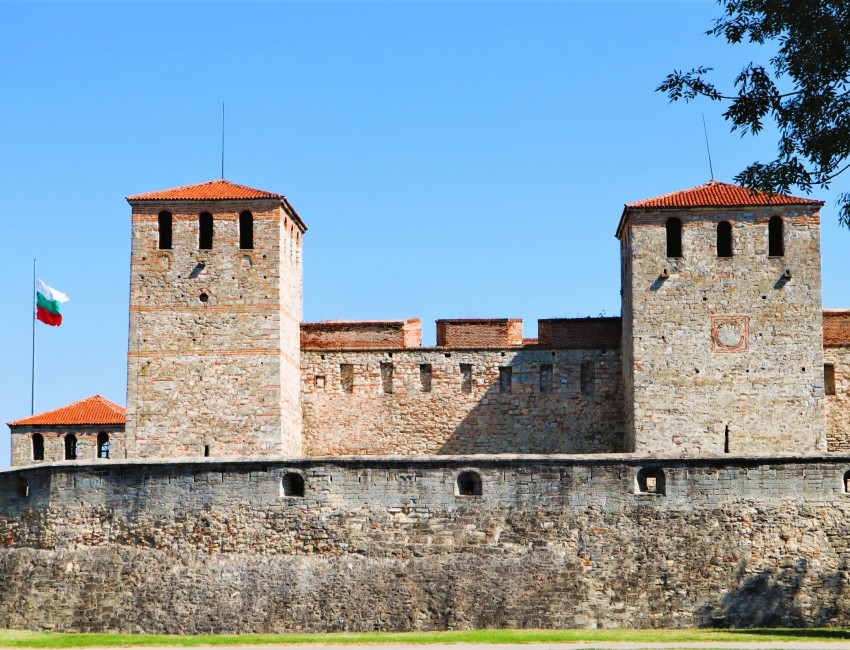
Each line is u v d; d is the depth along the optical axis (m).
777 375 70.50
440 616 63.56
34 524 67.69
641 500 64.56
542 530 64.62
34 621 65.62
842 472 64.06
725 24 55.72
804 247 71.38
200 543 65.94
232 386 72.50
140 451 72.25
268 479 66.19
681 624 63.00
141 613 64.75
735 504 64.19
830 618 62.66
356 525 65.38
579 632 61.16
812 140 55.19
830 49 53.91
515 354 76.94
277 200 73.62
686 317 71.12
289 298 75.38
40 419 85.19
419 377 77.06
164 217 74.44
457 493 65.44
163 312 73.25
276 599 64.31
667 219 71.94
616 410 75.69
